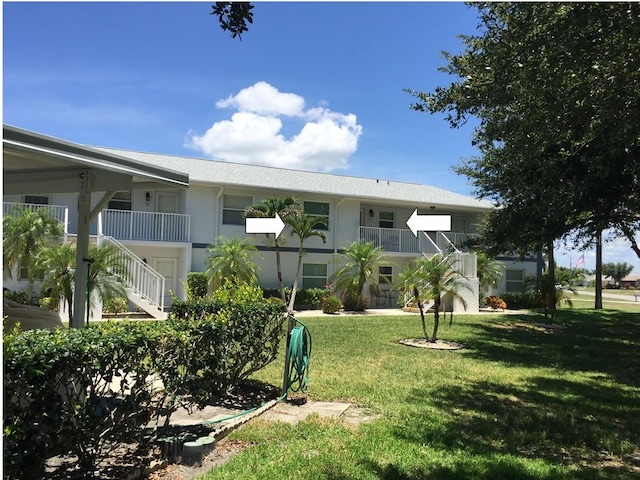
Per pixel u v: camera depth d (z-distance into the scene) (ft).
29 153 13.99
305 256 75.10
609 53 15.79
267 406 20.40
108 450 13.85
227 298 23.75
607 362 36.35
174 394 14.43
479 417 20.58
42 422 9.98
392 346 40.29
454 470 14.55
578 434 18.93
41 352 9.73
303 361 22.72
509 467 14.94
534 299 86.79
